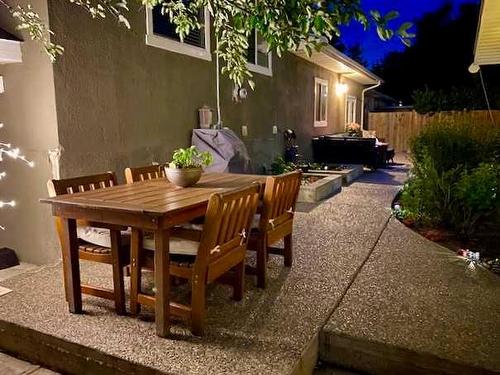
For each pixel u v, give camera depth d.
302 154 9.66
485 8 5.12
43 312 2.51
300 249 3.67
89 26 3.86
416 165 5.18
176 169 2.81
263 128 7.70
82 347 2.14
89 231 2.71
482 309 2.46
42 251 3.92
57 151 3.62
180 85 5.28
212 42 5.94
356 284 2.86
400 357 2.06
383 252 3.57
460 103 13.83
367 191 6.76
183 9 3.38
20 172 3.89
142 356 2.03
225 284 2.75
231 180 3.24
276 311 2.47
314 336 2.20
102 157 4.09
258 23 2.37
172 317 2.43
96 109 3.99
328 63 10.11
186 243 2.39
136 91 4.52
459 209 4.35
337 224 4.55
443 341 2.10
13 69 3.71
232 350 2.07
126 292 2.81
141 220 2.14
